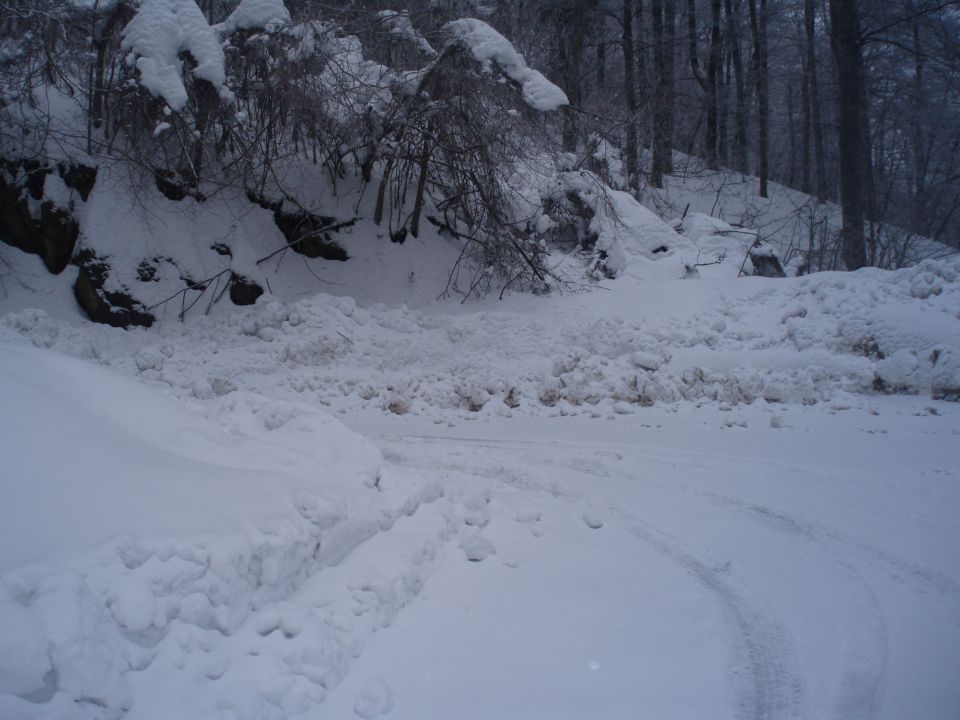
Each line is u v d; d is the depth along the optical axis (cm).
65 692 292
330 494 493
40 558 333
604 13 2680
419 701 368
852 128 1953
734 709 368
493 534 593
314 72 1491
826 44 3603
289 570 419
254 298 1523
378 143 1592
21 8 1376
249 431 640
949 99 3103
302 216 1634
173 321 1452
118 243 1473
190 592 364
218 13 1912
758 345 1229
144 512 385
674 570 538
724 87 3481
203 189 1611
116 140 1582
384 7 1614
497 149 1523
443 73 1495
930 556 562
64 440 413
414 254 1650
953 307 1147
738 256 1773
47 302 1438
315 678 368
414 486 585
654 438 976
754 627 453
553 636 438
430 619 452
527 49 2066
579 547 579
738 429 1017
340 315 1390
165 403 558
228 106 1491
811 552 573
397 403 1205
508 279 1569
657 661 412
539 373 1252
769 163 4200
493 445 946
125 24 1549
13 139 1502
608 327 1302
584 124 1794
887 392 1102
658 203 2331
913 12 2366
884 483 750
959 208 3131
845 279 1277
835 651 425
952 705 371
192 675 336
